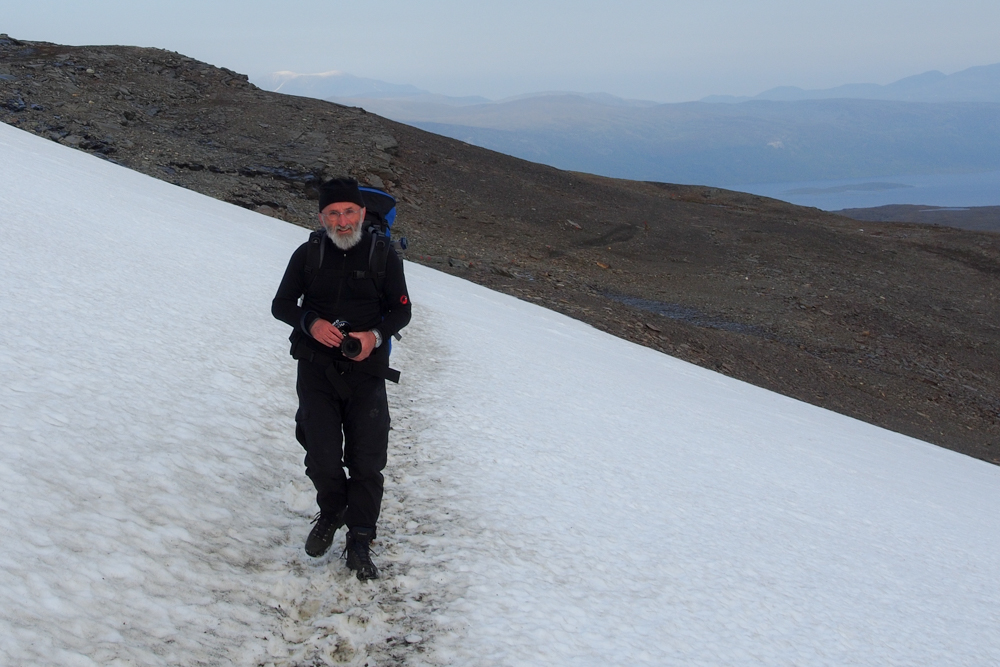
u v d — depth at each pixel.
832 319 31.52
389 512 4.02
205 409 4.54
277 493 3.97
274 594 3.06
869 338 30.17
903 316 33.16
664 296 30.42
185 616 2.67
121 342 5.05
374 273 3.27
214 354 5.61
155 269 7.53
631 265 34.59
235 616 2.81
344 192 3.17
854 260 40.19
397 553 3.58
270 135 36.00
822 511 5.98
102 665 2.24
